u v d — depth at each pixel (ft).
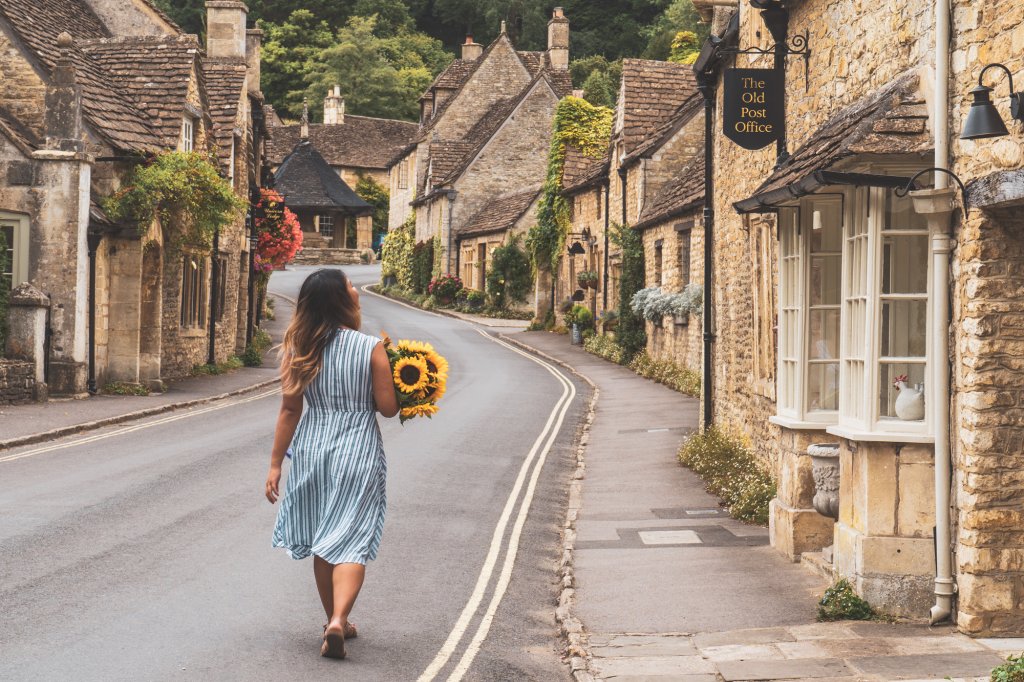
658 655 21.16
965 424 21.97
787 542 29.99
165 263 77.71
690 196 76.38
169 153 71.56
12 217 64.90
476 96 189.78
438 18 311.68
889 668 19.76
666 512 37.32
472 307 160.97
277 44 292.61
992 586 21.80
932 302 23.53
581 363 99.25
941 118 22.50
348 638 21.50
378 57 291.99
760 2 35.35
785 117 35.99
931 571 23.59
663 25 199.62
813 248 29.68
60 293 65.00
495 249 155.63
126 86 78.69
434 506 36.86
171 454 45.16
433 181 178.40
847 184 23.95
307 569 26.63
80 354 65.92
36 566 25.80
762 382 40.01
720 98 49.49
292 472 19.98
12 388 60.90
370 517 19.76
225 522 31.63
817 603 25.04
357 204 234.38
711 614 24.31
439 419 62.13
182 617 22.13
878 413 24.03
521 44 245.24
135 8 101.55
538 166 173.88
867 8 28.27
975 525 21.68
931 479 23.67
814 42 32.96
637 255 96.58
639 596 26.02
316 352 19.85
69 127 64.85
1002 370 21.48
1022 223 21.38
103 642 20.26
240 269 103.86
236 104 95.66
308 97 288.10
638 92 104.32
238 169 97.86
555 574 28.86
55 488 36.47
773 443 37.83
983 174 21.38
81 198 65.00
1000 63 20.71
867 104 27.12
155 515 32.30
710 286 51.47
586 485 43.01
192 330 85.61
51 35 75.51
